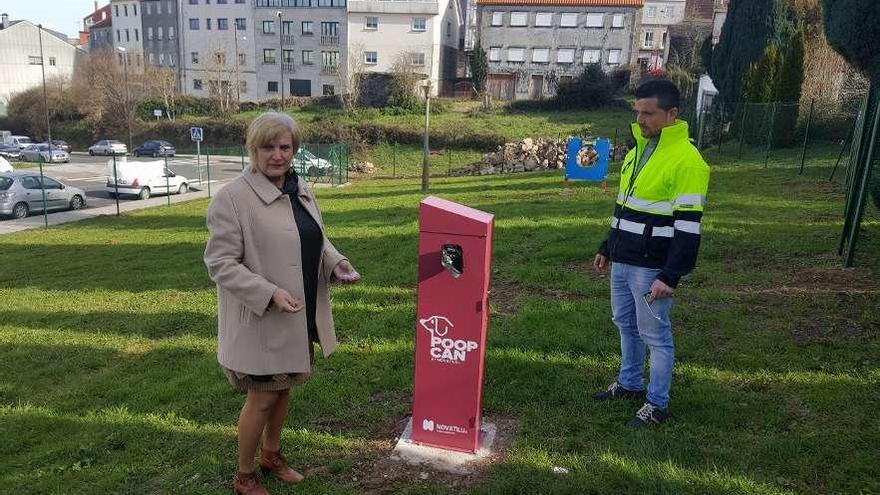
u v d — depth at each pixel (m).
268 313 2.64
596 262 3.79
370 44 55.34
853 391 3.64
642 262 3.27
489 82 51.31
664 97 3.06
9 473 3.48
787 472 2.92
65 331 6.54
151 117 54.06
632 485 2.88
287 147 2.67
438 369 3.17
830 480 2.83
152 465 3.41
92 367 5.41
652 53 54.50
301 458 3.30
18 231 16.92
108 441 3.75
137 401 4.36
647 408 3.43
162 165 25.66
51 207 20.58
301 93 59.59
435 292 3.07
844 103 18.78
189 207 21.17
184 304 7.32
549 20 49.75
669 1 55.94
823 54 21.28
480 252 2.97
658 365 3.35
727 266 6.75
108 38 74.94
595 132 36.38
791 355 4.23
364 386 4.17
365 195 19.70
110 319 6.92
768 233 8.16
